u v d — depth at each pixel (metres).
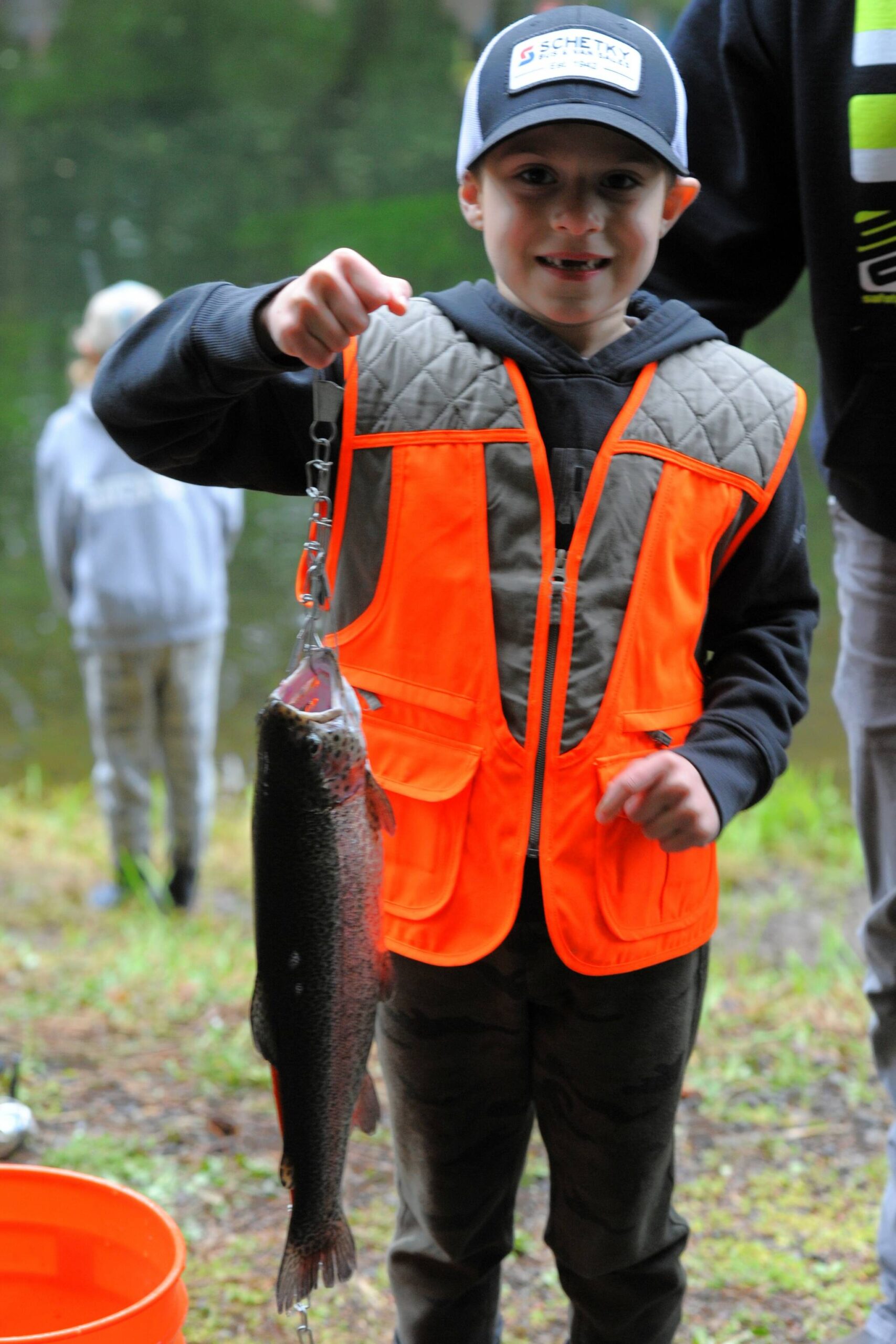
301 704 1.87
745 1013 4.18
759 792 2.08
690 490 2.04
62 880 6.03
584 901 2.02
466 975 2.05
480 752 2.00
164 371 1.89
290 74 27.86
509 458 2.00
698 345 2.13
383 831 2.05
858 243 2.41
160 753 5.64
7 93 26.94
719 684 2.15
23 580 9.62
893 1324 2.58
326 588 1.89
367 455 2.02
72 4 30.31
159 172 22.09
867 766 2.69
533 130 1.91
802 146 2.43
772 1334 2.78
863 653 2.66
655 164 1.96
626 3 19.94
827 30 2.37
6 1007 4.13
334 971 1.85
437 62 27.95
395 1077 2.14
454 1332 2.26
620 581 2.01
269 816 1.81
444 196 20.03
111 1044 3.87
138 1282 2.06
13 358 13.50
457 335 2.04
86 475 5.39
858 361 2.47
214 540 5.57
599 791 2.02
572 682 2.00
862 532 2.65
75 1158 3.23
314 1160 1.89
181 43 28.47
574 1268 2.22
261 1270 2.93
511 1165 2.21
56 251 17.44
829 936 4.98
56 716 8.00
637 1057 2.10
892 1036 2.69
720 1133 3.52
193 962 4.66
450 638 2.01
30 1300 2.13
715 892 2.20
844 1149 3.45
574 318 1.99
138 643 5.43
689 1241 3.08
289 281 1.83
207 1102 3.56
